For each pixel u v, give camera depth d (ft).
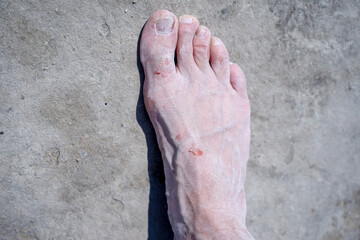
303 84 1.29
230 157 1.15
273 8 1.21
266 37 1.22
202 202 1.08
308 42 1.27
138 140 1.15
